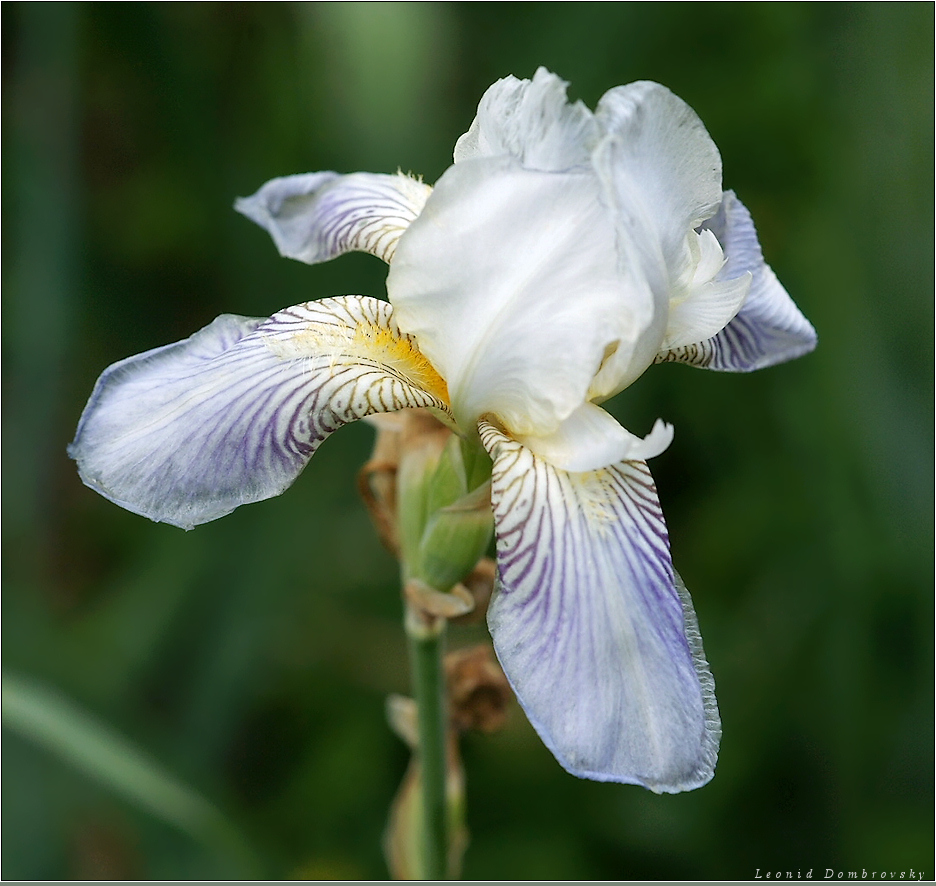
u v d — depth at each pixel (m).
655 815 0.78
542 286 0.61
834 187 0.79
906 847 0.75
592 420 0.62
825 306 0.78
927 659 0.77
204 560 0.78
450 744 0.70
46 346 0.78
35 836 0.75
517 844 0.78
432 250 0.62
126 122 0.86
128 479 0.62
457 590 0.66
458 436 0.64
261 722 0.82
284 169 0.83
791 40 0.81
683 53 0.82
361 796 0.79
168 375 0.63
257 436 0.62
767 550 0.80
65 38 0.78
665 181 0.62
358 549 0.87
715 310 0.63
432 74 0.78
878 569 0.77
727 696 0.79
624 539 0.61
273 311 0.80
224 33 0.85
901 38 0.79
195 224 0.85
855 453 0.77
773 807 0.78
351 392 0.63
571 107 0.61
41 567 0.82
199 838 0.69
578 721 0.60
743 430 0.81
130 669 0.78
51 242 0.78
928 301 0.78
